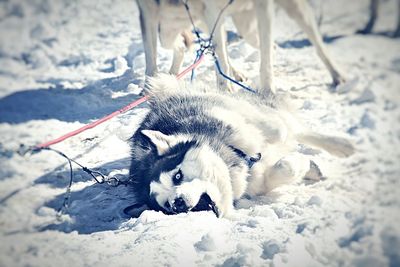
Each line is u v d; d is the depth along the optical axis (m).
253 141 5.69
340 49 12.22
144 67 11.16
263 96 6.73
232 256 4.38
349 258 4.22
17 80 11.27
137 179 5.71
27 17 16.61
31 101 9.84
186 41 9.84
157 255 4.51
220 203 5.14
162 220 5.02
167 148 5.37
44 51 13.24
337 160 6.39
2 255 4.89
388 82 9.62
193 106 6.05
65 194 6.24
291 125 6.29
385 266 4.07
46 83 10.95
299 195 5.63
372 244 4.33
